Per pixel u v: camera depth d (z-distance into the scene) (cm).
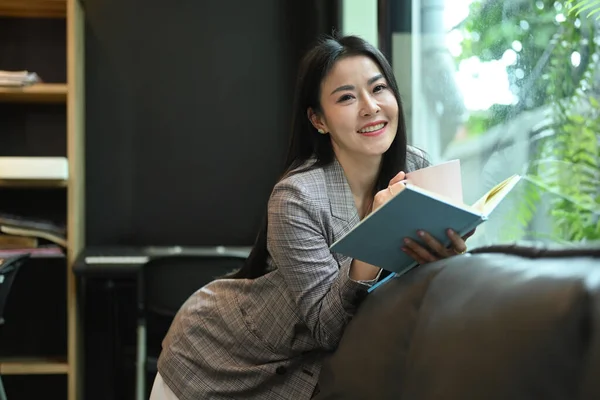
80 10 421
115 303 425
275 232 178
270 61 447
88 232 441
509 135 260
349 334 143
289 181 180
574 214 221
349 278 159
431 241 142
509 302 102
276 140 448
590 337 89
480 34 286
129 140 442
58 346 400
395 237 144
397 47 355
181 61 445
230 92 446
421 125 341
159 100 444
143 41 442
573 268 100
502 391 97
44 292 397
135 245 443
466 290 113
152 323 416
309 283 173
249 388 192
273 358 191
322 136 187
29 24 433
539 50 240
